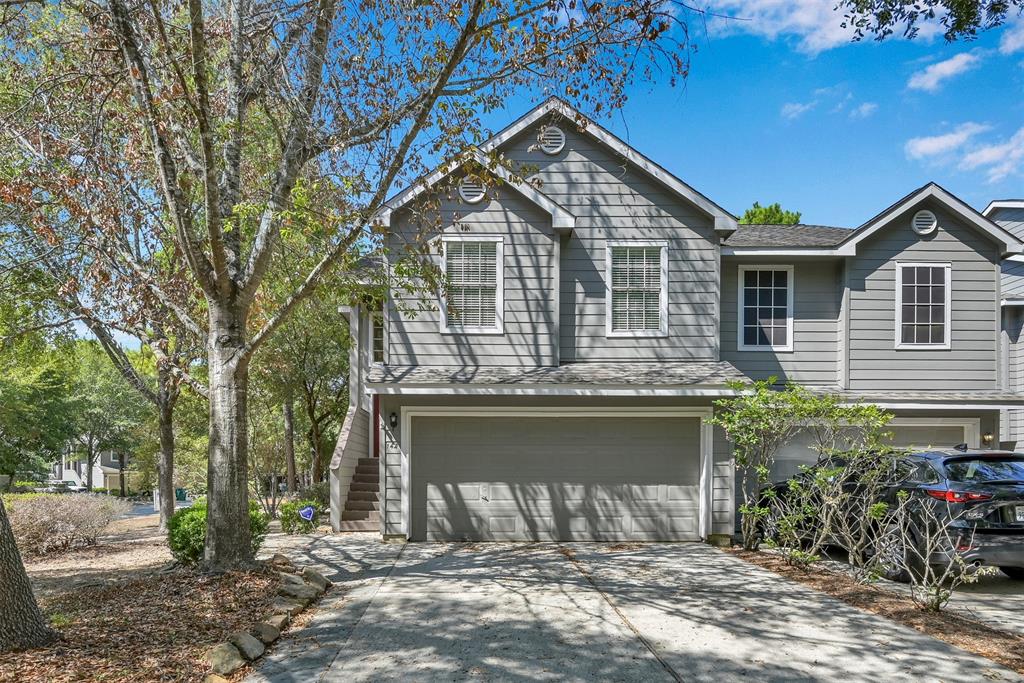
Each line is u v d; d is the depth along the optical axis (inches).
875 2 305.7
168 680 196.1
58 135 392.8
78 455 1678.2
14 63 376.8
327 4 338.0
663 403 468.4
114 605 282.2
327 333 717.9
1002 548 296.8
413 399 467.8
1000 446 533.0
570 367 473.4
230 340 339.3
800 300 534.6
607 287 490.6
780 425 398.6
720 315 519.2
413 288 402.0
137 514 1021.2
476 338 475.5
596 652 230.5
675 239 493.7
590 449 470.9
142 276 373.7
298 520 508.7
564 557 406.0
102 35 339.0
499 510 467.8
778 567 374.0
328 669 214.7
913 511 320.2
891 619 269.7
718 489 464.1
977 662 218.4
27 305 468.1
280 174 351.9
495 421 471.5
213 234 316.2
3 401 1038.4
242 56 361.4
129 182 419.5
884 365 517.0
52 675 194.2
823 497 357.4
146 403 1521.9
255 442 625.9
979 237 524.7
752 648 233.6
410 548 438.9
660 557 405.4
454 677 207.2
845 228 616.1
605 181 496.1
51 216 409.1
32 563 448.8
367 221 342.6
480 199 478.9
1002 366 519.5
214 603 279.6
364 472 588.4
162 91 345.4
